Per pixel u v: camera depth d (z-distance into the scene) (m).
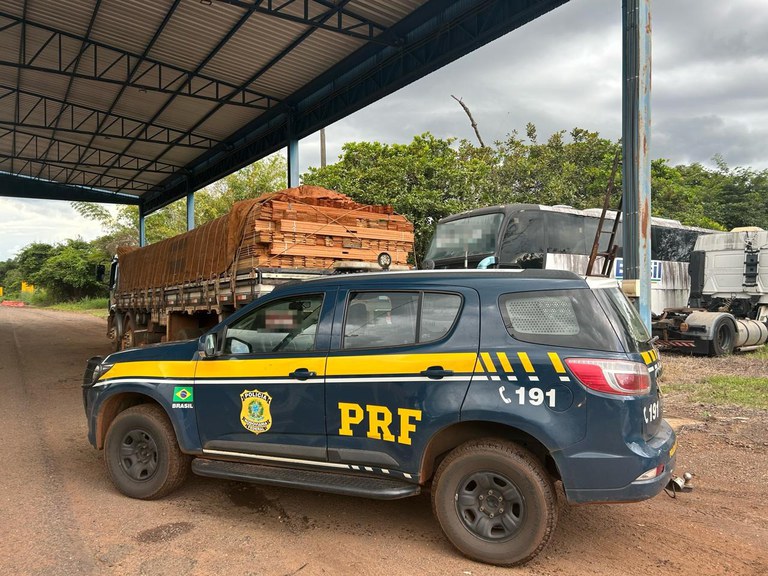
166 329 10.75
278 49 14.60
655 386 3.72
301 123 18.11
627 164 8.63
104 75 16.88
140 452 4.72
